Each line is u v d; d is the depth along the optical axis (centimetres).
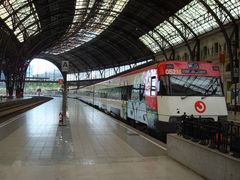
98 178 792
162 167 904
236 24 4094
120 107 2609
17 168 881
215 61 4634
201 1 4081
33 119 2414
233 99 3984
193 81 1587
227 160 706
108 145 1255
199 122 923
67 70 2003
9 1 4441
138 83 2012
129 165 923
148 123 1750
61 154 1073
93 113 3145
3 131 1677
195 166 853
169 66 1591
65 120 2102
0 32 4884
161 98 1569
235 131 758
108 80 3450
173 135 1027
